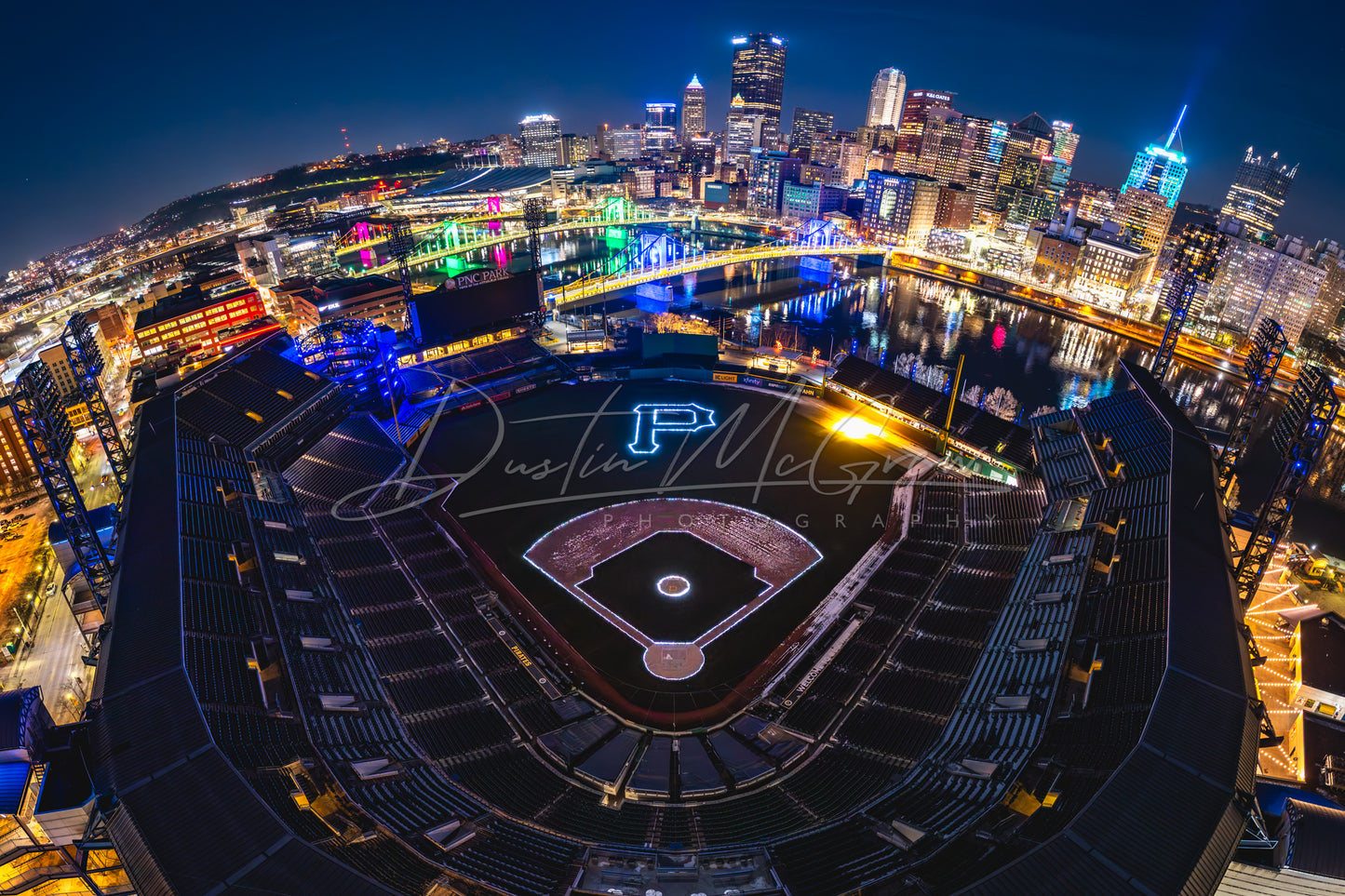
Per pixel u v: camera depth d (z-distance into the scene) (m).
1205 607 49.38
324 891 30.67
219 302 165.38
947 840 37.19
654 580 69.75
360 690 51.28
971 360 168.75
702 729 53.41
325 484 80.38
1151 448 72.81
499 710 53.41
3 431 103.06
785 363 124.12
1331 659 60.22
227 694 44.56
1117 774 36.38
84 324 69.69
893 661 57.44
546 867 37.97
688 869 37.84
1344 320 178.50
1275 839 34.53
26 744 35.88
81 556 59.78
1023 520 72.88
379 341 99.06
